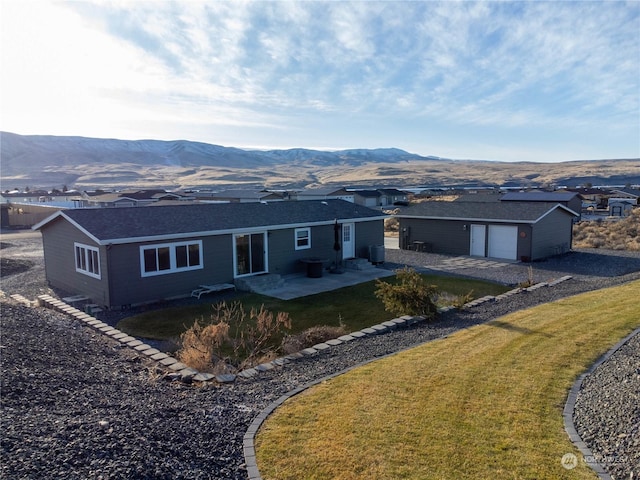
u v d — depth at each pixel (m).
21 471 4.20
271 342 11.49
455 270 21.50
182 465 4.70
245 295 16.69
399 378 7.08
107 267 14.70
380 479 4.52
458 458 4.84
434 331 10.23
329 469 4.69
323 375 7.61
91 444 4.81
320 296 16.42
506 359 7.77
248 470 4.68
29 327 10.18
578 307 11.42
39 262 24.19
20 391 6.22
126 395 6.66
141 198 52.22
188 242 16.52
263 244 18.86
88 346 9.47
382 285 12.28
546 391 6.44
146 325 13.09
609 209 48.62
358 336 10.30
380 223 24.12
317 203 23.28
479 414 5.80
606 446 4.95
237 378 7.78
